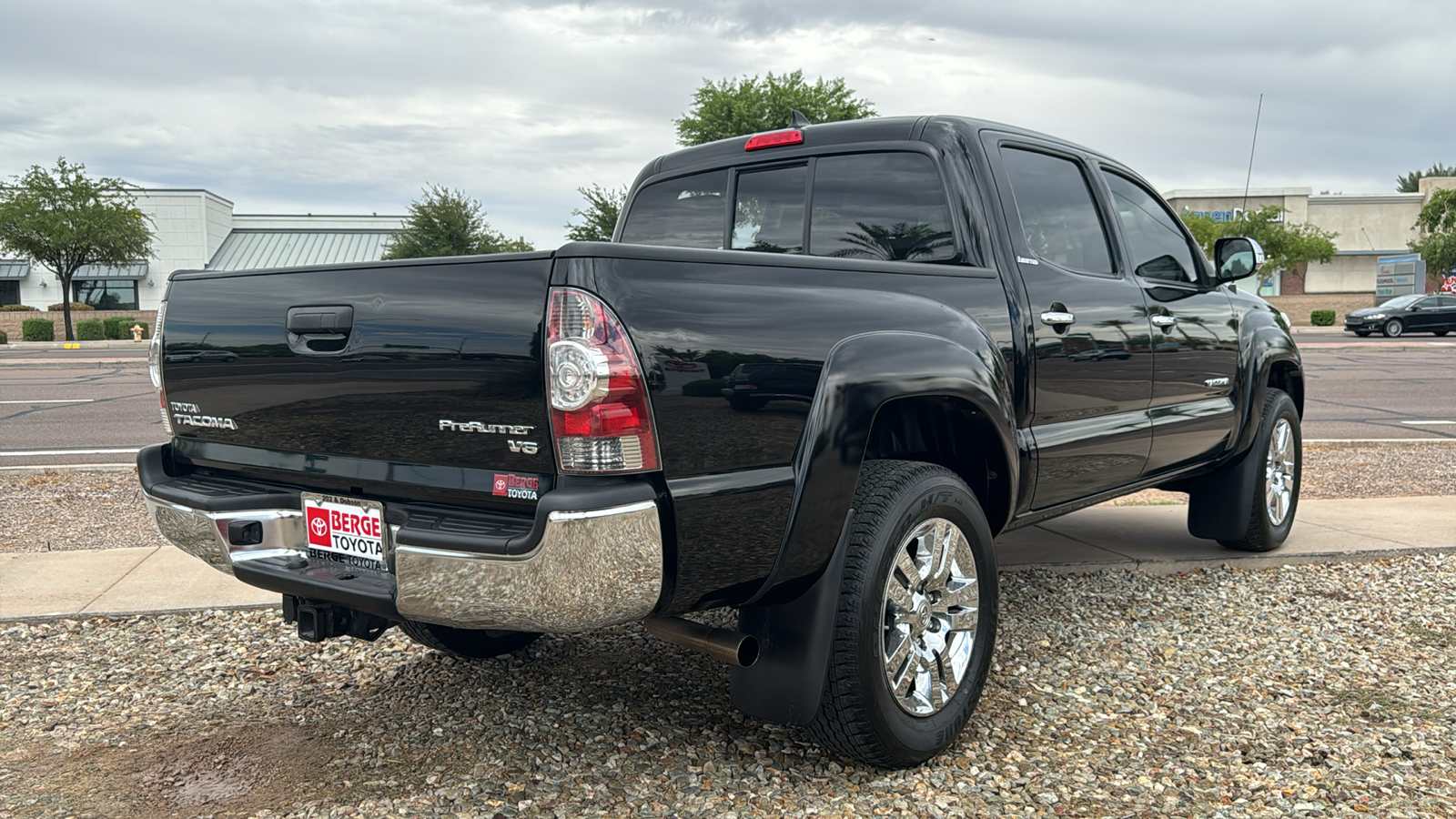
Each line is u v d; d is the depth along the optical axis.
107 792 2.85
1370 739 3.15
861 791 2.81
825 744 2.86
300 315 2.74
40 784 2.90
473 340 2.40
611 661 3.84
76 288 54.31
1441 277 51.53
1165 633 4.15
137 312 48.88
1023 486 3.50
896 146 3.70
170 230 54.50
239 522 2.88
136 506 6.82
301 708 3.45
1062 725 3.25
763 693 2.76
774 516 2.59
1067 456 3.70
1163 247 4.69
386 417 2.61
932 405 3.27
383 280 2.57
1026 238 3.69
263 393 2.88
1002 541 5.62
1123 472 4.15
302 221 59.91
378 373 2.59
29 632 4.22
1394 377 18.08
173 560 5.17
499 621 2.38
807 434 2.65
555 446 2.30
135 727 3.31
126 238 41.09
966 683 3.08
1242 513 5.07
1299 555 5.24
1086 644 4.01
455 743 3.14
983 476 3.36
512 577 2.30
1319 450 9.49
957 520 3.04
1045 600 4.60
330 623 2.90
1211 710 3.38
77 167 40.78
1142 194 4.68
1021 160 3.86
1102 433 3.88
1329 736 3.17
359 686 3.63
